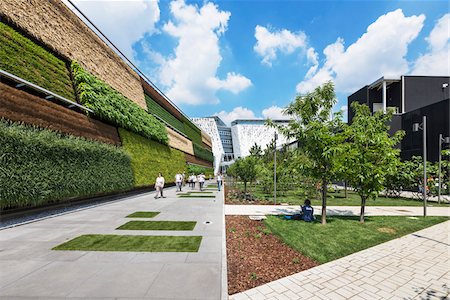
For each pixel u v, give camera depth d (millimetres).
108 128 14938
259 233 6734
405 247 5672
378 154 8180
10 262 4246
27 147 8086
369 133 8367
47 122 9945
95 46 15773
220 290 3293
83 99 12836
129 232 6488
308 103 7883
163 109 29812
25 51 9961
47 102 10109
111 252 4820
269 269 4301
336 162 7441
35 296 3070
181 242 5566
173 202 13281
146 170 19359
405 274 4176
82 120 12344
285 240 5980
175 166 28250
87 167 11414
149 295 3119
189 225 7398
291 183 17656
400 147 27531
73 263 4215
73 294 3125
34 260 4348
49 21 11773
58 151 9602
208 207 11398
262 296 3350
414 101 29344
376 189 7992
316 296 3383
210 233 6457
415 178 17594
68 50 12953
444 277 4062
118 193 15219
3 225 6977
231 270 4215
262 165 19969
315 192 16516
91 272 3834
